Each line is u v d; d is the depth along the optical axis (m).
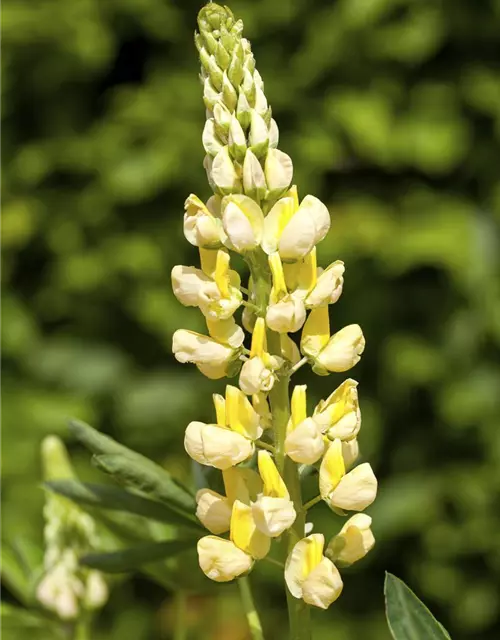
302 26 5.10
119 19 5.26
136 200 5.20
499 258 4.92
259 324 1.25
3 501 5.02
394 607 1.24
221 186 1.28
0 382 5.28
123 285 5.28
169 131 5.16
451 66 5.04
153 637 5.21
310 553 1.23
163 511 1.58
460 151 4.96
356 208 5.01
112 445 1.53
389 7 4.90
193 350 1.29
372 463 5.04
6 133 5.40
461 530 4.96
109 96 5.41
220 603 5.10
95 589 2.05
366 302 5.04
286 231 1.25
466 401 4.87
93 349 5.37
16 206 5.34
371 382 5.12
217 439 1.24
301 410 1.25
